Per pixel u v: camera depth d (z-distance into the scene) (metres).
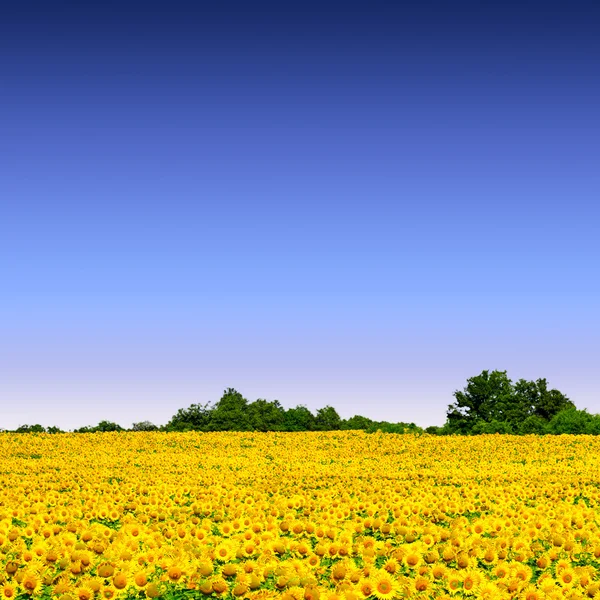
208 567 11.55
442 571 11.32
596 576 12.05
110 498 21.09
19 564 12.38
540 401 83.62
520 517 17.47
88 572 11.88
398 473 32.34
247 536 13.84
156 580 11.39
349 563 11.33
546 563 12.81
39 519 15.90
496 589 10.88
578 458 40.03
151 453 42.25
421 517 17.86
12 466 34.19
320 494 22.88
